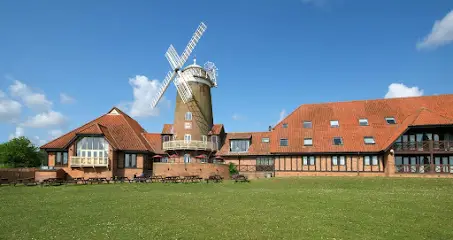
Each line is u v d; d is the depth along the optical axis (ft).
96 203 77.77
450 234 51.24
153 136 179.22
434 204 70.08
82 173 143.43
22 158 264.31
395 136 130.52
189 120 163.43
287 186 109.91
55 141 150.20
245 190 98.53
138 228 55.06
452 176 122.01
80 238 50.39
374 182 111.65
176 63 169.58
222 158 159.94
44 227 56.54
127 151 151.74
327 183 112.78
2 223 59.47
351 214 62.75
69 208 72.13
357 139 141.79
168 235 51.24
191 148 155.63
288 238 49.44
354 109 156.66
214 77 176.45
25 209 71.61
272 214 63.46
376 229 53.52
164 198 82.89
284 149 146.82
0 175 134.41
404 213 62.90
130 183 122.31
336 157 140.77
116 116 171.12
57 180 125.59
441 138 129.18
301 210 66.64
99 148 145.28
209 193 92.12
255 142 166.30
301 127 154.61
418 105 149.28
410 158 133.59
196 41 170.09
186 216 62.80
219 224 56.80
